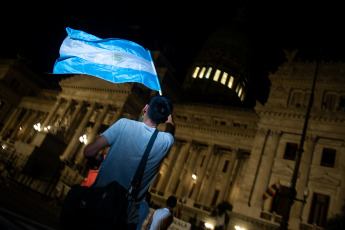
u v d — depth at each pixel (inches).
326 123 1368.1
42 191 925.2
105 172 96.4
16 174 973.8
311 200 1244.5
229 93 2930.6
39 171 914.7
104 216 84.0
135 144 101.9
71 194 88.3
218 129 1924.2
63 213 85.7
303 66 1585.9
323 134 1349.7
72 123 2233.0
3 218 172.9
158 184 1974.7
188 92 2928.2
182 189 1843.0
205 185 1914.4
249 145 1788.9
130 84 2084.2
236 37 3267.7
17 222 189.3
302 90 1531.7
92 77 2383.1
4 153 1171.3
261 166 1400.1
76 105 2458.2
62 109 2503.7
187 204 1653.5
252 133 1803.6
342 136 1306.6
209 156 1865.2
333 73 1487.5
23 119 2819.9
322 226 1173.7
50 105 2696.9
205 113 2140.7
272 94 1584.6
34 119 2770.7
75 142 2026.3
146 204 153.9
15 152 1098.7
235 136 1861.5
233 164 1776.6
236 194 1780.3
